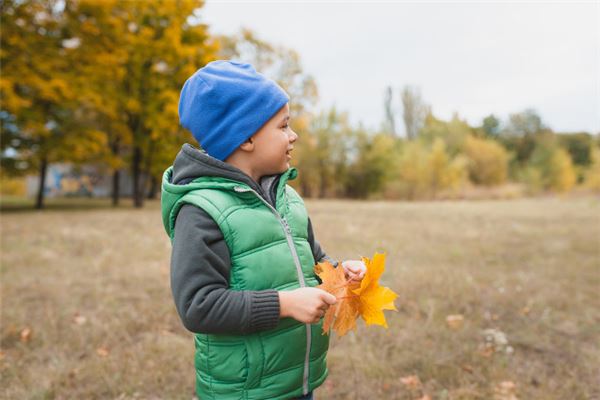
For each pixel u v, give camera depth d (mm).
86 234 7699
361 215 12094
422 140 33438
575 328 3338
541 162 30844
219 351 1310
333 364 2699
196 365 1392
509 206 17031
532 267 5246
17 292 4070
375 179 30375
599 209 14523
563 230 8594
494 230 8602
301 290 1256
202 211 1273
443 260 5527
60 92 14234
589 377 2578
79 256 5723
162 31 17594
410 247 6387
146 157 18547
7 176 17422
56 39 14883
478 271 4941
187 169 1348
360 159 30422
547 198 27312
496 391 2387
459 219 10977
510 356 2846
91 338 3061
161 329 3211
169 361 2711
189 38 17844
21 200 23859
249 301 1204
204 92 1340
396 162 30438
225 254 1273
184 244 1253
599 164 30438
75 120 16891
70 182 29453
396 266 5066
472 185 31875
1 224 9305
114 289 4188
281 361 1335
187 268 1229
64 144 15914
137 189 18125
